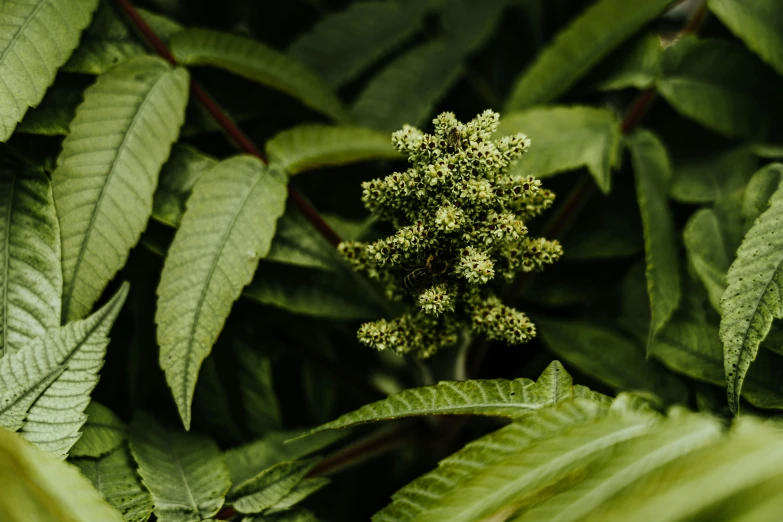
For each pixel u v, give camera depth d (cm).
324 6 125
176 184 110
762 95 115
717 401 108
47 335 105
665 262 110
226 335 114
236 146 112
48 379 104
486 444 103
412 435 113
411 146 103
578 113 113
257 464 110
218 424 112
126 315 113
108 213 107
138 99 109
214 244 107
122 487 106
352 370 116
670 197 114
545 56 115
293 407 118
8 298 105
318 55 121
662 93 114
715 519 98
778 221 105
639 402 104
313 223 111
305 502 116
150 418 111
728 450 99
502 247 105
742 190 112
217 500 106
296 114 117
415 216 104
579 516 99
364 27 122
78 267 106
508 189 104
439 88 120
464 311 105
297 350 115
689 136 117
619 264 115
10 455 101
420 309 105
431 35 124
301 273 112
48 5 108
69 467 102
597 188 115
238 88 116
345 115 117
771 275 104
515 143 104
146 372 112
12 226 107
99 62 110
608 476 100
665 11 114
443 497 101
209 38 112
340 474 117
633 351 111
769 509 98
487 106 124
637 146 114
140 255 111
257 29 125
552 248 105
